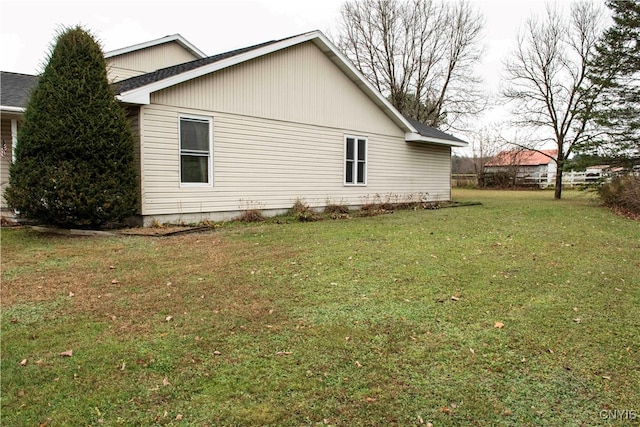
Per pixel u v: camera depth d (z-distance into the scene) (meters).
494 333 3.30
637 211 11.91
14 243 6.70
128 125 7.82
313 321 3.50
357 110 13.02
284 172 11.04
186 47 16.38
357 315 3.65
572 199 19.22
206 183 9.48
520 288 4.48
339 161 12.55
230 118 9.79
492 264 5.52
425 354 2.93
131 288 4.38
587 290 4.44
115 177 7.57
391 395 2.41
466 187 34.53
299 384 2.51
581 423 2.18
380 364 2.78
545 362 2.84
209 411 2.24
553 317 3.65
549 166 41.19
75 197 7.13
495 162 35.25
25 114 7.29
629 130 15.90
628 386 2.54
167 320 3.50
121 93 7.92
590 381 2.60
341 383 2.53
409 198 15.18
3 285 4.45
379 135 13.85
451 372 2.69
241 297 4.10
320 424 2.14
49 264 5.36
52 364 2.73
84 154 7.25
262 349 2.97
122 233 7.61
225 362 2.78
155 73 11.34
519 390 2.49
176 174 8.95
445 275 4.95
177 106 8.85
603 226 9.39
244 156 10.12
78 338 3.13
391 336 3.22
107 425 2.12
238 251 6.23
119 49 14.43
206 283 4.56
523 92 21.03
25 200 7.10
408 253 6.15
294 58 11.09
